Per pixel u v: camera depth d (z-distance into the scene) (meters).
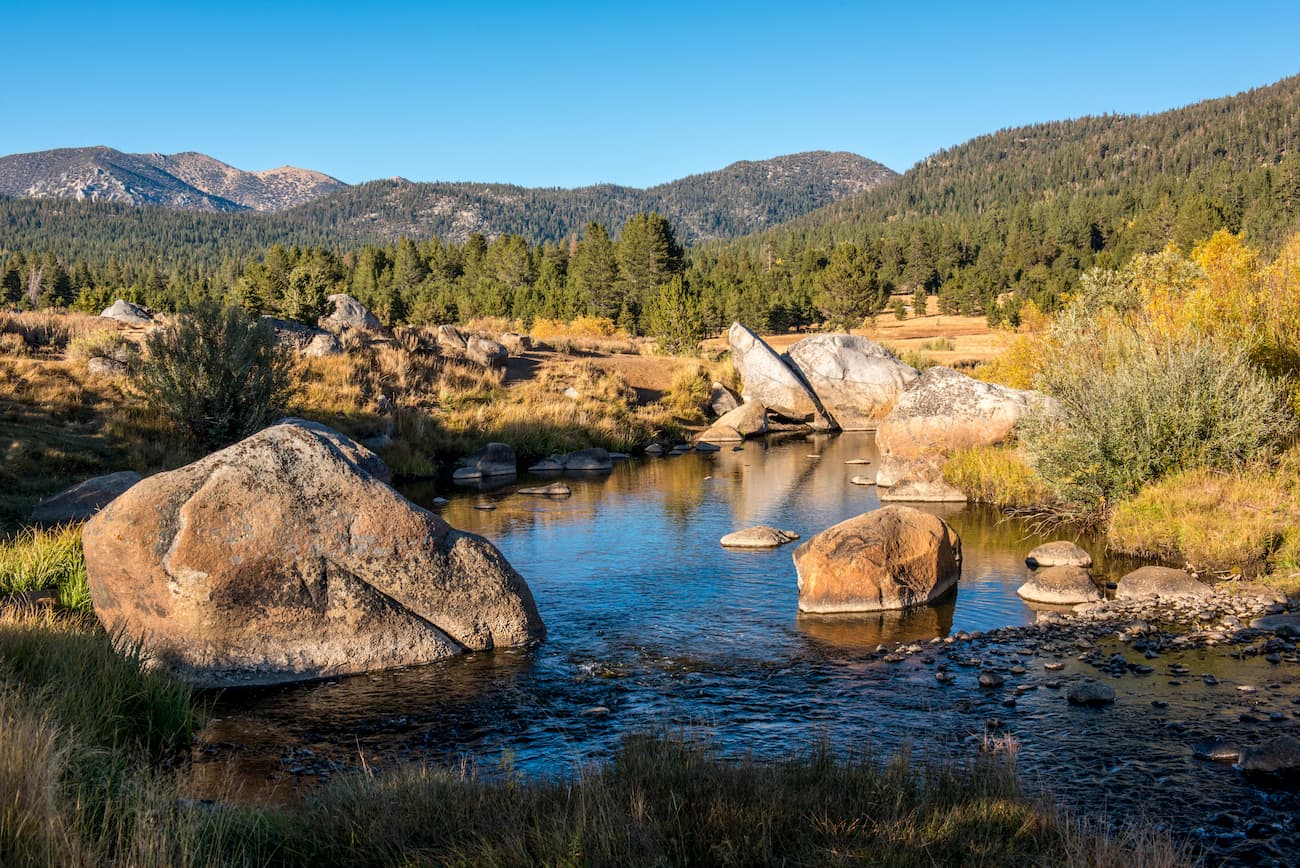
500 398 31.69
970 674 9.38
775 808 5.30
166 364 20.17
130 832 4.59
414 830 5.16
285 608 9.39
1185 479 14.70
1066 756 7.12
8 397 19.92
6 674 6.80
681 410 37.44
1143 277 23.33
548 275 110.00
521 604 10.72
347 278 121.00
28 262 135.00
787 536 16.67
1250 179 149.38
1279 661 9.32
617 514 19.23
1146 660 9.55
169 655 9.10
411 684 9.32
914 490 20.27
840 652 10.27
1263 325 17.84
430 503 20.45
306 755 7.55
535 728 8.09
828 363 39.81
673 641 10.79
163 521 9.26
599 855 4.61
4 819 4.21
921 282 152.50
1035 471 17.48
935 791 5.79
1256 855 5.46
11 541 12.88
